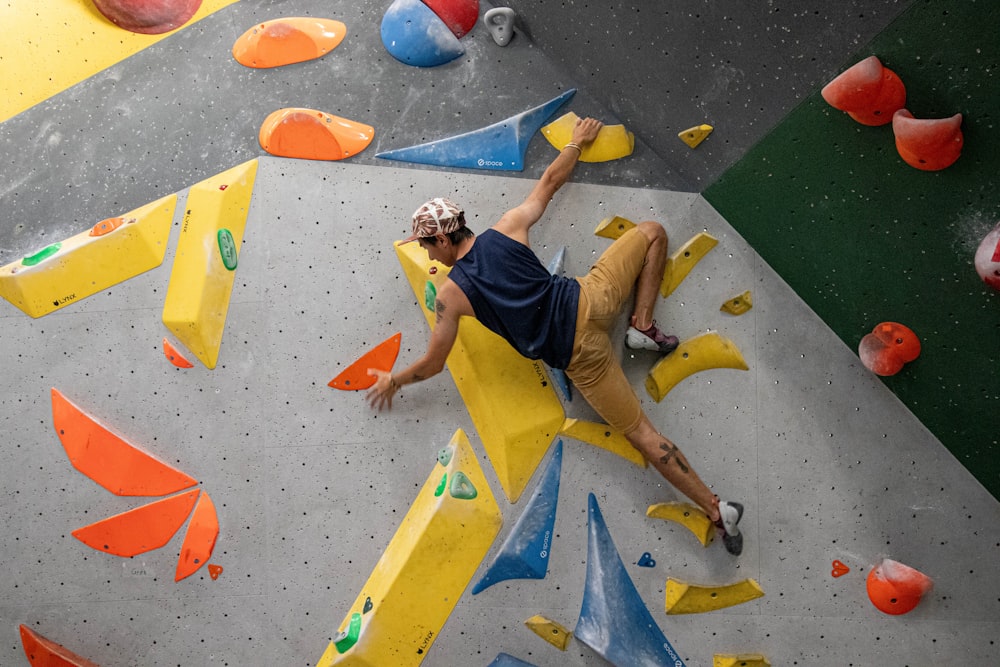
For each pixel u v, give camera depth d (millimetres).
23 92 3154
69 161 3154
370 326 3105
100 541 3152
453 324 2742
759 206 2928
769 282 3023
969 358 2678
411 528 3072
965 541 2943
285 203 3123
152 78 3148
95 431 3135
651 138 3035
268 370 3123
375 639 3061
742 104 2779
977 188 2432
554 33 3031
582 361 2777
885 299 2775
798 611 3045
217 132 3141
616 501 3072
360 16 3129
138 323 3133
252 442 3131
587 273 3076
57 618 3172
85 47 3148
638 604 3074
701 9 2693
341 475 3119
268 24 3113
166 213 3123
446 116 3111
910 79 2412
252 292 3121
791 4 2518
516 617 3096
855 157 2635
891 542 2986
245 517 3137
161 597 3156
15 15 3131
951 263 2578
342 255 3113
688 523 3041
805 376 3008
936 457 2932
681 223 3062
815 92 2611
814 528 3029
